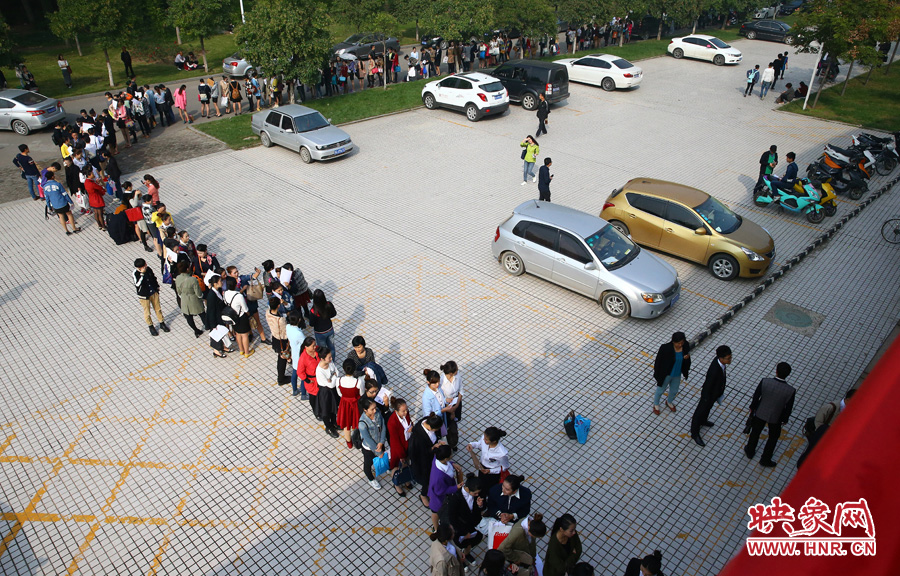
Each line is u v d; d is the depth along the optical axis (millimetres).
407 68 33375
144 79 29969
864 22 23828
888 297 12992
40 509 8352
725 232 13602
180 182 18578
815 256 14648
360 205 17250
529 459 9094
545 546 7773
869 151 18719
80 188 16266
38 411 10039
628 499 8461
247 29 23641
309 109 20797
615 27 39281
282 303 11000
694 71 33188
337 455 9211
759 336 11812
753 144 22172
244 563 7598
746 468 8977
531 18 31812
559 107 26859
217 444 9383
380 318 12312
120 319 12406
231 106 25797
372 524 8094
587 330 12016
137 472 8906
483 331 11953
